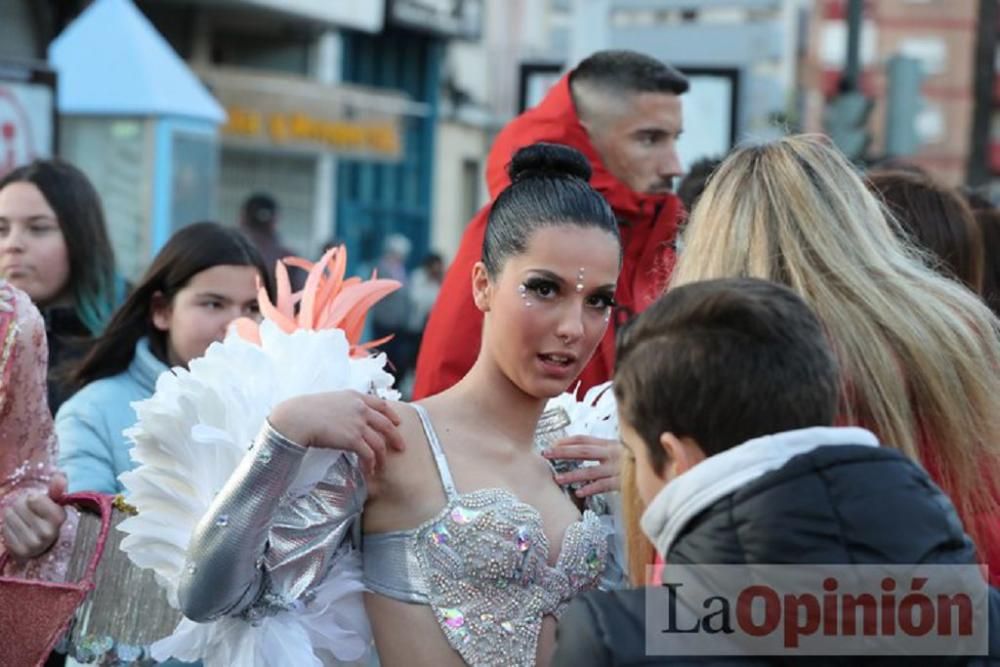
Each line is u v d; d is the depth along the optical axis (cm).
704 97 814
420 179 2419
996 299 429
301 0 1814
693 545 209
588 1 916
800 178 281
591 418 312
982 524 273
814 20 3328
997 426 270
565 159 291
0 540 342
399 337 1590
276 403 284
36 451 347
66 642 339
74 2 1187
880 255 277
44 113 787
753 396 210
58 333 483
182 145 984
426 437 286
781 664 206
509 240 285
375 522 283
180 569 286
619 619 212
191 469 287
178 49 1788
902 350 265
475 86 2573
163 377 296
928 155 4778
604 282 285
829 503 204
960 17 4691
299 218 2053
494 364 292
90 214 486
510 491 285
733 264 279
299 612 283
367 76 2247
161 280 424
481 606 275
